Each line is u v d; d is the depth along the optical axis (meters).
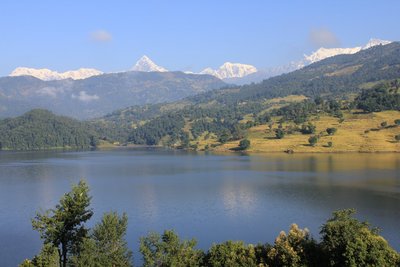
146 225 111.75
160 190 165.38
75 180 198.12
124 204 138.88
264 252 61.69
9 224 115.44
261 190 158.88
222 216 120.38
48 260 63.25
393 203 129.50
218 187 169.00
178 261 61.88
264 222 112.88
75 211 66.81
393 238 95.00
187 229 107.56
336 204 130.50
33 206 138.50
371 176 182.12
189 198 147.25
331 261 55.81
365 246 54.16
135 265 81.69
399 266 52.47
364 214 116.50
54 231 64.94
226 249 61.53
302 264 57.28
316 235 99.06
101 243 66.75
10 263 87.12
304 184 168.62
